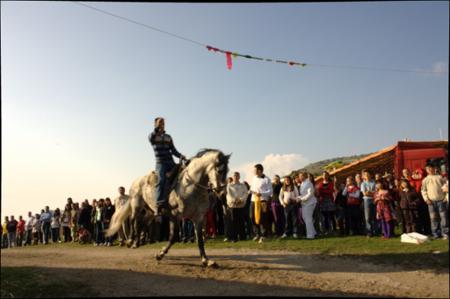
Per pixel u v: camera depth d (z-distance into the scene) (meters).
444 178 10.09
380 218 10.59
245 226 12.56
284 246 9.82
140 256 9.26
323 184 12.46
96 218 14.99
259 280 6.64
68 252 11.41
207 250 9.96
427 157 15.27
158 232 13.33
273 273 7.14
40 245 17.70
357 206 11.52
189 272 7.25
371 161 18.00
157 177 8.20
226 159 7.46
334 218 13.18
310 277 6.88
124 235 12.91
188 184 7.78
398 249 8.79
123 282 6.52
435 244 9.01
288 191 11.57
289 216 11.84
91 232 16.41
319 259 8.27
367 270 7.36
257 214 11.09
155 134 8.29
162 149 8.30
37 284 6.33
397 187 11.94
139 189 9.43
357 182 12.39
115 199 13.95
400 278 6.81
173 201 7.95
